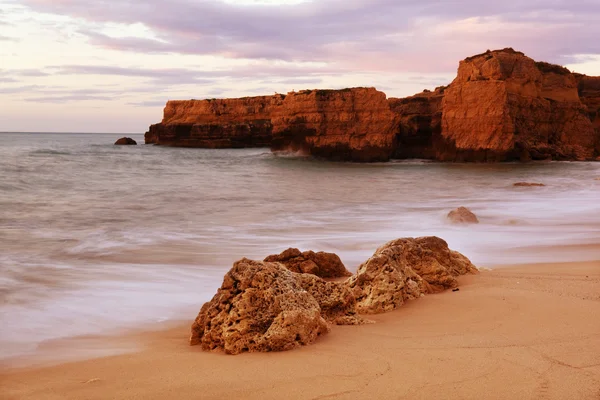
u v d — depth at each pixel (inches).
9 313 363.9
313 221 788.6
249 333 271.0
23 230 689.0
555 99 2447.1
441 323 303.4
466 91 2202.3
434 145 2370.8
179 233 684.7
